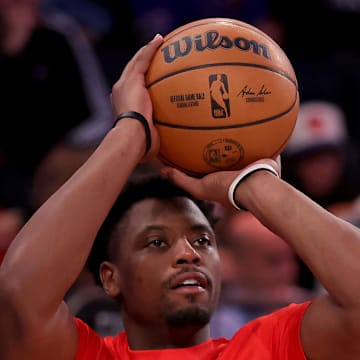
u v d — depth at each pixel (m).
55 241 4.72
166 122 4.92
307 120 9.86
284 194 4.85
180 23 11.67
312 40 12.12
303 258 4.74
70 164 8.08
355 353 4.68
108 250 5.29
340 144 9.87
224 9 11.66
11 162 10.12
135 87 5.00
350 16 12.28
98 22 11.55
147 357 5.07
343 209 9.62
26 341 4.67
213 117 4.81
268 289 7.72
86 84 10.30
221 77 4.81
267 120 4.86
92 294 7.14
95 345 5.01
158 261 5.03
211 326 7.54
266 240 7.71
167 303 4.96
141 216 5.16
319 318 4.79
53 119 10.13
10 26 10.01
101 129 10.16
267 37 5.06
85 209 4.79
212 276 5.05
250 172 4.93
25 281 4.66
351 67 11.88
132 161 4.92
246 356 4.98
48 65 10.19
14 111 10.09
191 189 5.05
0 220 8.66
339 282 4.61
